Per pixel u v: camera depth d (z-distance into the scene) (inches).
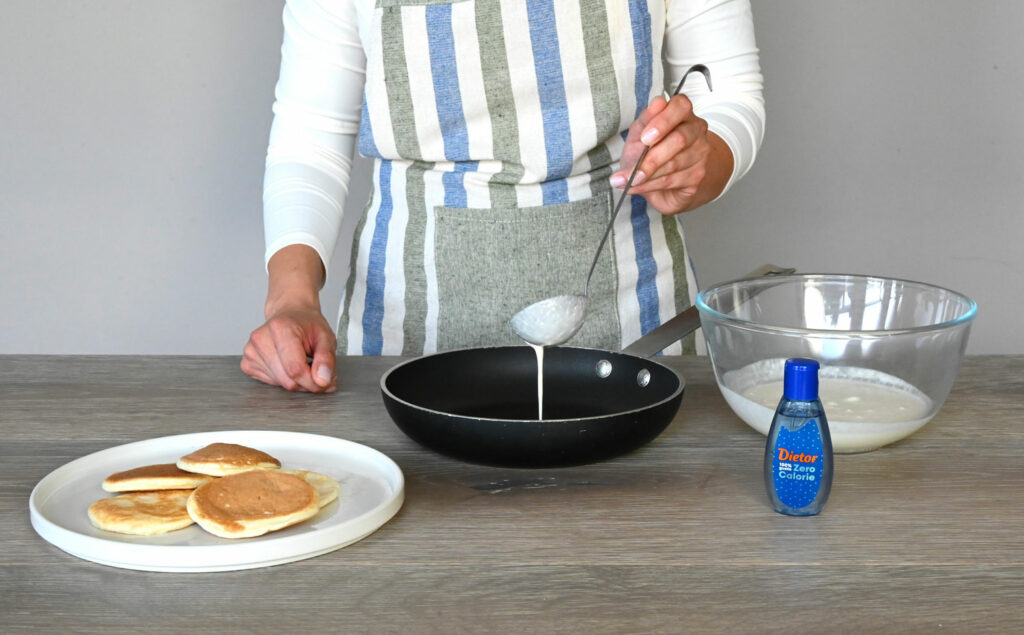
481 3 55.4
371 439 41.9
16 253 91.8
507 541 32.0
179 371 52.0
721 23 59.3
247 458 35.8
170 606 27.9
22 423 43.7
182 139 90.4
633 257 60.5
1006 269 93.5
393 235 60.8
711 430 42.9
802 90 90.5
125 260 92.4
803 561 30.5
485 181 58.0
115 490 34.2
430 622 27.0
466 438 37.2
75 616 27.4
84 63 88.6
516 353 45.7
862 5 88.7
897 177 92.0
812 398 33.5
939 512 34.3
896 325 44.0
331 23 60.4
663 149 46.9
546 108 57.2
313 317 51.7
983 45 89.3
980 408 45.6
